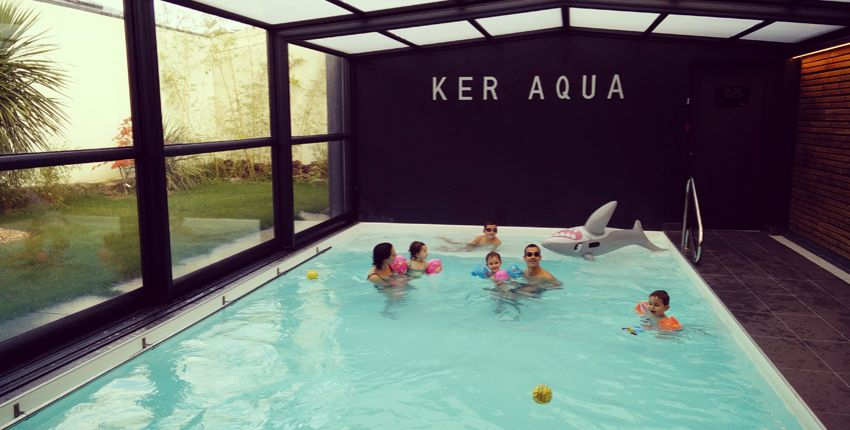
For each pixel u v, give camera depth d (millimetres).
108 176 10383
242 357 4664
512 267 6840
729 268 6844
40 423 3553
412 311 5785
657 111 9305
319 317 5609
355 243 9062
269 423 3668
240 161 13055
